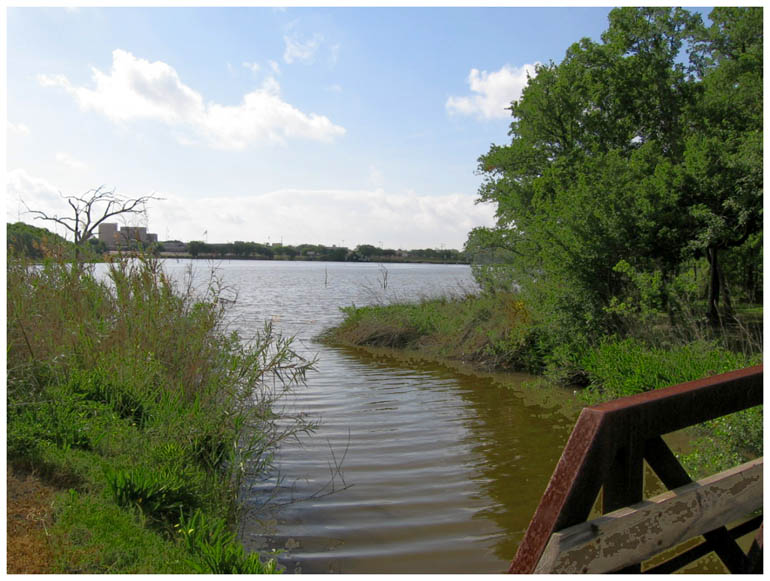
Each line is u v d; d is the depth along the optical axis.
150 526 4.44
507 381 12.55
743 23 20.33
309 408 9.80
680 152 17.97
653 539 2.24
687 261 14.57
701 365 8.70
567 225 13.11
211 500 5.32
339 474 6.73
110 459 5.32
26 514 4.09
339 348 16.94
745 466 2.76
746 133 15.70
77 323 7.35
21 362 6.28
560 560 1.97
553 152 19.25
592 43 18.81
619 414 2.14
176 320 7.84
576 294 12.59
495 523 5.47
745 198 13.38
